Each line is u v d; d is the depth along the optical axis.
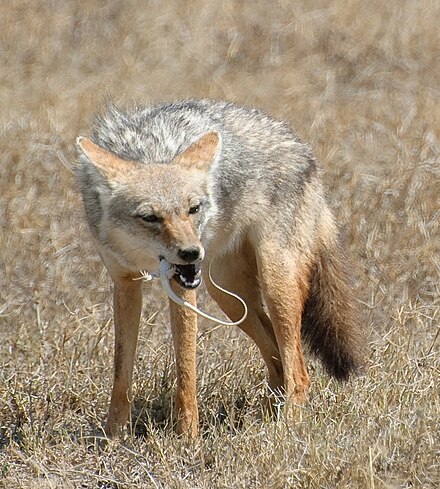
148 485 9.16
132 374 10.42
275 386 11.05
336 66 20.75
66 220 14.75
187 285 9.61
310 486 8.59
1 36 21.44
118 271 10.20
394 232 13.97
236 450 9.37
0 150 15.82
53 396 10.79
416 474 8.55
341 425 9.50
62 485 9.16
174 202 9.71
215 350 11.48
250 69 20.92
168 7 22.83
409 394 10.06
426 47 20.95
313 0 22.88
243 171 10.68
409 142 16.11
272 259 10.88
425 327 11.84
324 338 11.05
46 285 13.33
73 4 22.70
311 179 11.37
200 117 11.03
